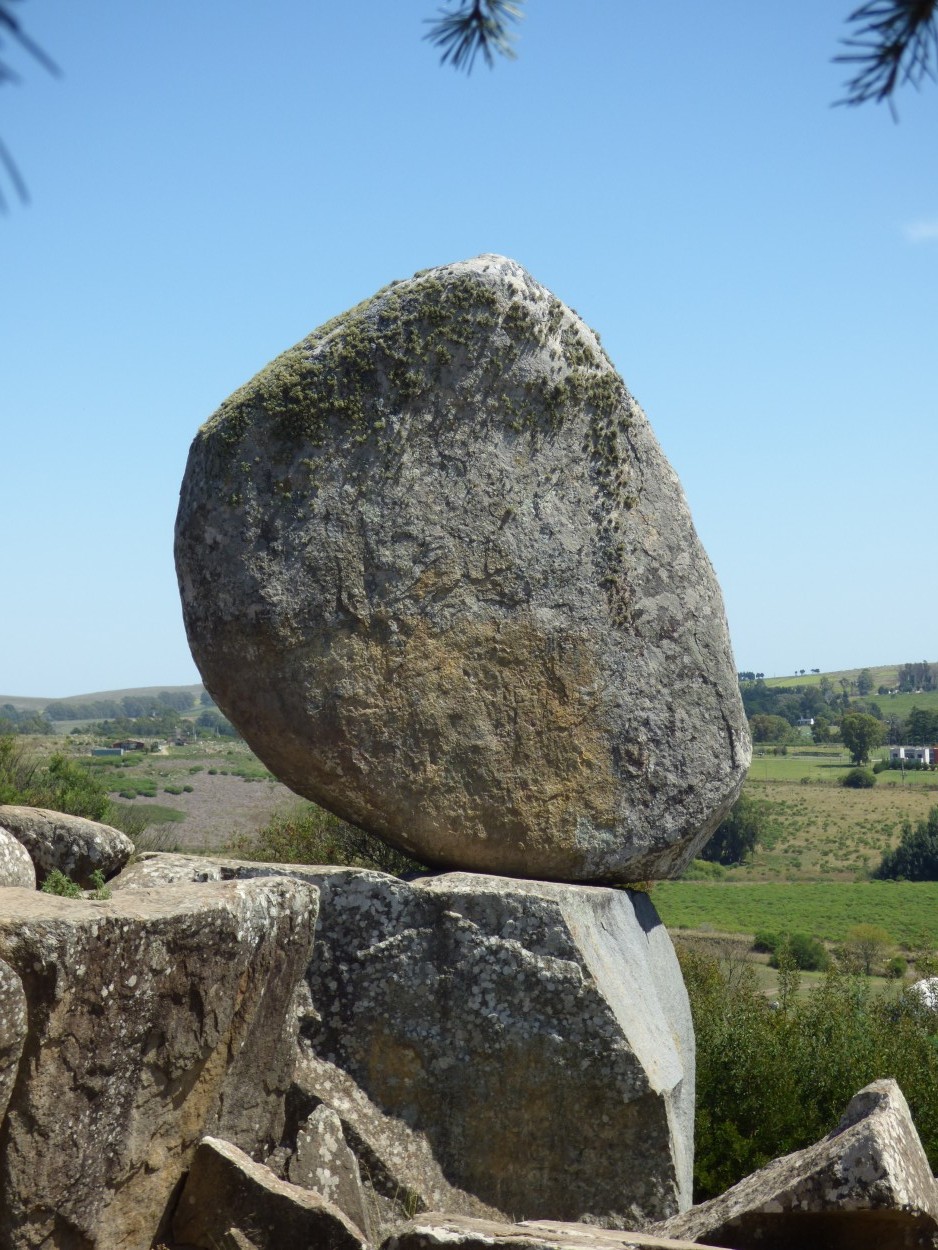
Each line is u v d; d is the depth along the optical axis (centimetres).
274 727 650
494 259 685
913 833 6938
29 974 411
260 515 645
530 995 596
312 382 649
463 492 663
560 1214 586
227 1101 514
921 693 14562
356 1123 583
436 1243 445
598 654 679
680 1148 621
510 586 667
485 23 272
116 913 435
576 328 689
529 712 667
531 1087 592
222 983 478
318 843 1352
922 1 230
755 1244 491
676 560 703
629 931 673
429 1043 596
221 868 617
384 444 652
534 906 604
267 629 640
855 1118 541
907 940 4028
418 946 605
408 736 653
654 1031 631
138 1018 445
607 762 678
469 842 663
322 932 611
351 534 648
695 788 692
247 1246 477
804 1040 845
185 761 5509
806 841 7638
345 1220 480
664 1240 452
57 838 583
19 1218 419
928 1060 826
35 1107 416
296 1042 586
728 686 709
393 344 655
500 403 670
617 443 692
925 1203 484
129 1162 456
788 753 11331
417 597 654
